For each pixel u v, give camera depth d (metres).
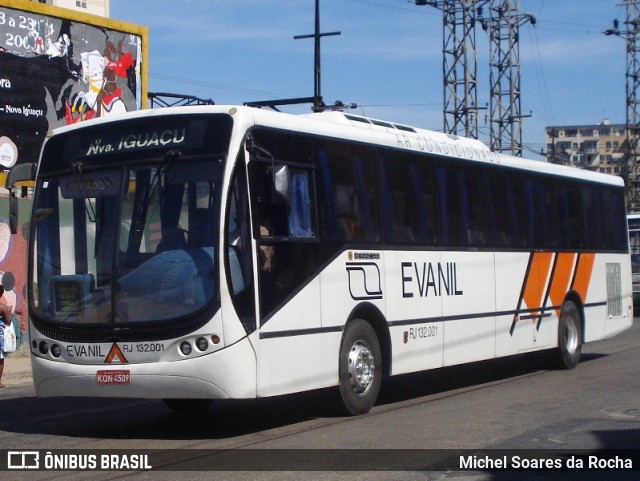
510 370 16.75
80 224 10.05
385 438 9.75
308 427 10.55
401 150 12.55
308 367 10.34
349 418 11.17
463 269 13.67
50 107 22.75
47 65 22.70
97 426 11.12
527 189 15.81
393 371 11.94
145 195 9.77
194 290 9.30
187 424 11.09
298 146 10.61
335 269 10.91
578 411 11.56
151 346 9.36
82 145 10.31
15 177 10.66
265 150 9.94
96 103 23.84
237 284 9.41
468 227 13.93
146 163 9.84
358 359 11.30
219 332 9.20
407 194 12.55
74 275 9.94
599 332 18.03
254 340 9.48
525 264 15.45
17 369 18.80
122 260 9.68
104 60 24.11
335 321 10.84
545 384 14.49
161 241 9.59
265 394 9.61
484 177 14.55
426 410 11.81
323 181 10.92
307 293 10.38
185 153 9.70
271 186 9.77
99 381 9.59
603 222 18.59
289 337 10.02
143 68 25.16
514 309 15.05
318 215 10.73
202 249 9.38
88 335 9.66
